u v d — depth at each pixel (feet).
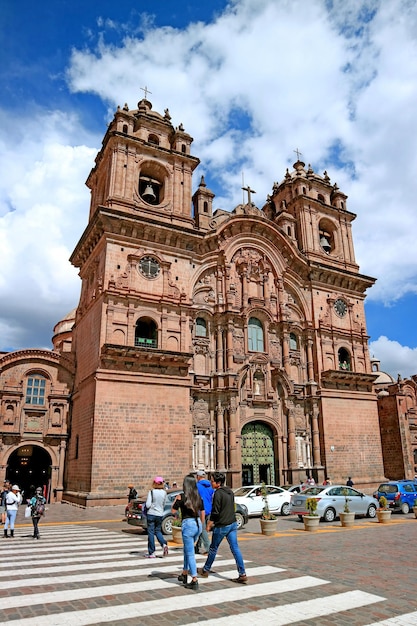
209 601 28.19
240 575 32.65
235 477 112.27
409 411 169.78
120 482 96.99
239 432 117.60
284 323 134.21
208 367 120.98
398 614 26.37
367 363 149.28
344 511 71.41
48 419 119.03
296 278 143.95
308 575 35.42
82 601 28.12
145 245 116.98
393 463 163.63
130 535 60.54
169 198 126.11
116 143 122.01
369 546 50.57
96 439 96.94
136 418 102.37
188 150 134.92
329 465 129.29
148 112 136.05
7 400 115.65
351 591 30.99
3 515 75.20
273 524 60.29
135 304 110.83
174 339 114.32
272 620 24.93
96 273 117.29
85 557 42.91
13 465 126.21
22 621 24.41
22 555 44.39
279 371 127.95
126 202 117.70
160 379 107.45
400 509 93.35
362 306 155.94
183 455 105.70
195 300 124.16
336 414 135.85
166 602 27.94
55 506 102.53
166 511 60.80
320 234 161.17
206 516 42.11
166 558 42.04
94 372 102.01
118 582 32.71
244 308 128.67
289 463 123.54
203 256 127.54
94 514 85.51
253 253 136.87
